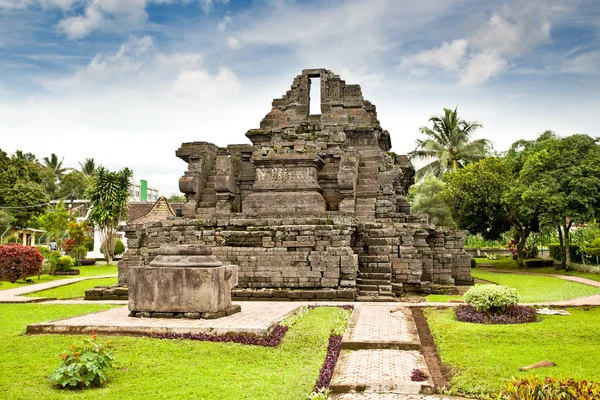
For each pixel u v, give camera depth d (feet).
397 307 53.72
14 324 46.55
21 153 284.82
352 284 63.31
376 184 84.99
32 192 198.49
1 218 179.83
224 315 45.55
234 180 88.99
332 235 64.75
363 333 40.70
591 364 31.91
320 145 87.56
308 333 40.96
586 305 52.08
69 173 295.48
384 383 29.12
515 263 149.69
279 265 64.75
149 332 39.73
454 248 86.28
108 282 98.84
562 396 22.04
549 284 84.53
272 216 78.79
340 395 28.37
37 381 29.35
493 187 133.59
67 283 96.73
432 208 157.58
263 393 27.76
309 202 80.18
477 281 91.91
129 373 30.86
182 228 71.00
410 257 71.05
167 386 28.53
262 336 38.73
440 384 30.09
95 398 26.58
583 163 108.78
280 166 82.84
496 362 32.48
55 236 184.03
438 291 71.61
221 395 27.27
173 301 44.24
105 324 40.63
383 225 73.26
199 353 34.88
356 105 105.19
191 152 93.04
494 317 45.39
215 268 44.55
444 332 40.86
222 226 70.08
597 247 115.34
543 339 38.04
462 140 188.14
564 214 107.24
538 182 111.04
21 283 100.12
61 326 40.60
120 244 195.31
